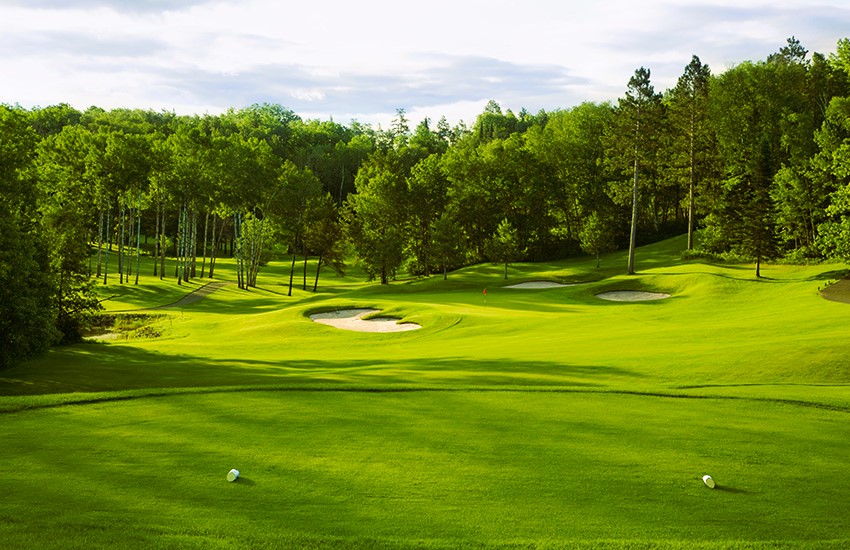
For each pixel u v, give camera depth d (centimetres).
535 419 1445
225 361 3181
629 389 1772
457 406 1573
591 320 4169
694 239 8156
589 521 874
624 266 7425
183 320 5475
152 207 10931
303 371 2667
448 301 5594
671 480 1043
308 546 780
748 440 1279
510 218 9306
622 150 7044
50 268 3594
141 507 901
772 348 2428
